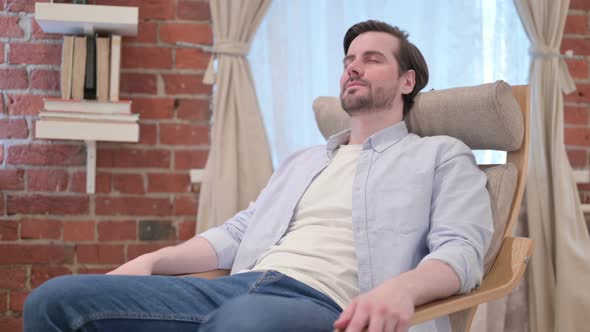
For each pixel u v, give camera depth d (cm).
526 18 240
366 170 141
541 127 237
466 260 115
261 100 240
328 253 132
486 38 245
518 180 142
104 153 232
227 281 125
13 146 228
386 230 132
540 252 233
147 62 235
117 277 116
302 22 239
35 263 228
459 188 131
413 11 243
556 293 229
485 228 126
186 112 237
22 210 228
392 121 153
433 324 125
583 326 230
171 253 140
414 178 135
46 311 106
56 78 231
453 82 242
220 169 225
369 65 153
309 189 149
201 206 227
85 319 108
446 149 139
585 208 243
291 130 238
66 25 212
